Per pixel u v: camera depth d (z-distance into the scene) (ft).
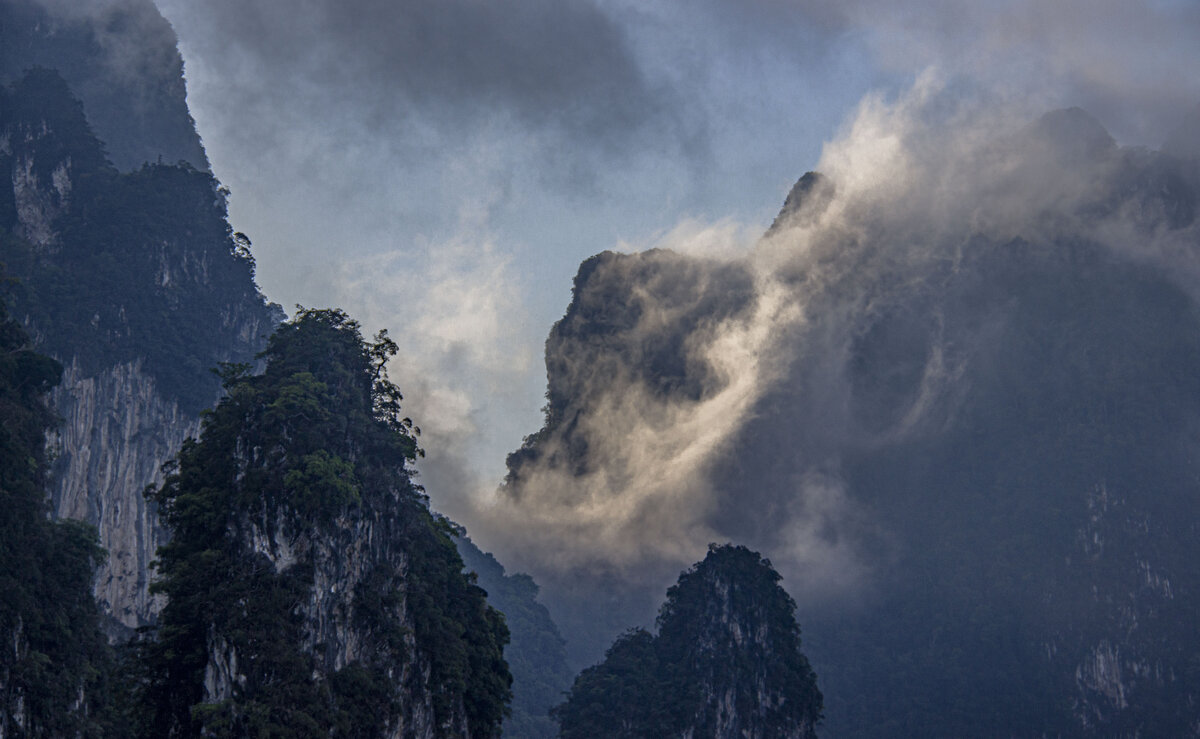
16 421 361.30
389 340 375.04
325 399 338.75
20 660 316.40
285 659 293.64
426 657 329.52
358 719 302.25
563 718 484.74
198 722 290.15
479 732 350.02
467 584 370.32
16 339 391.86
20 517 336.90
